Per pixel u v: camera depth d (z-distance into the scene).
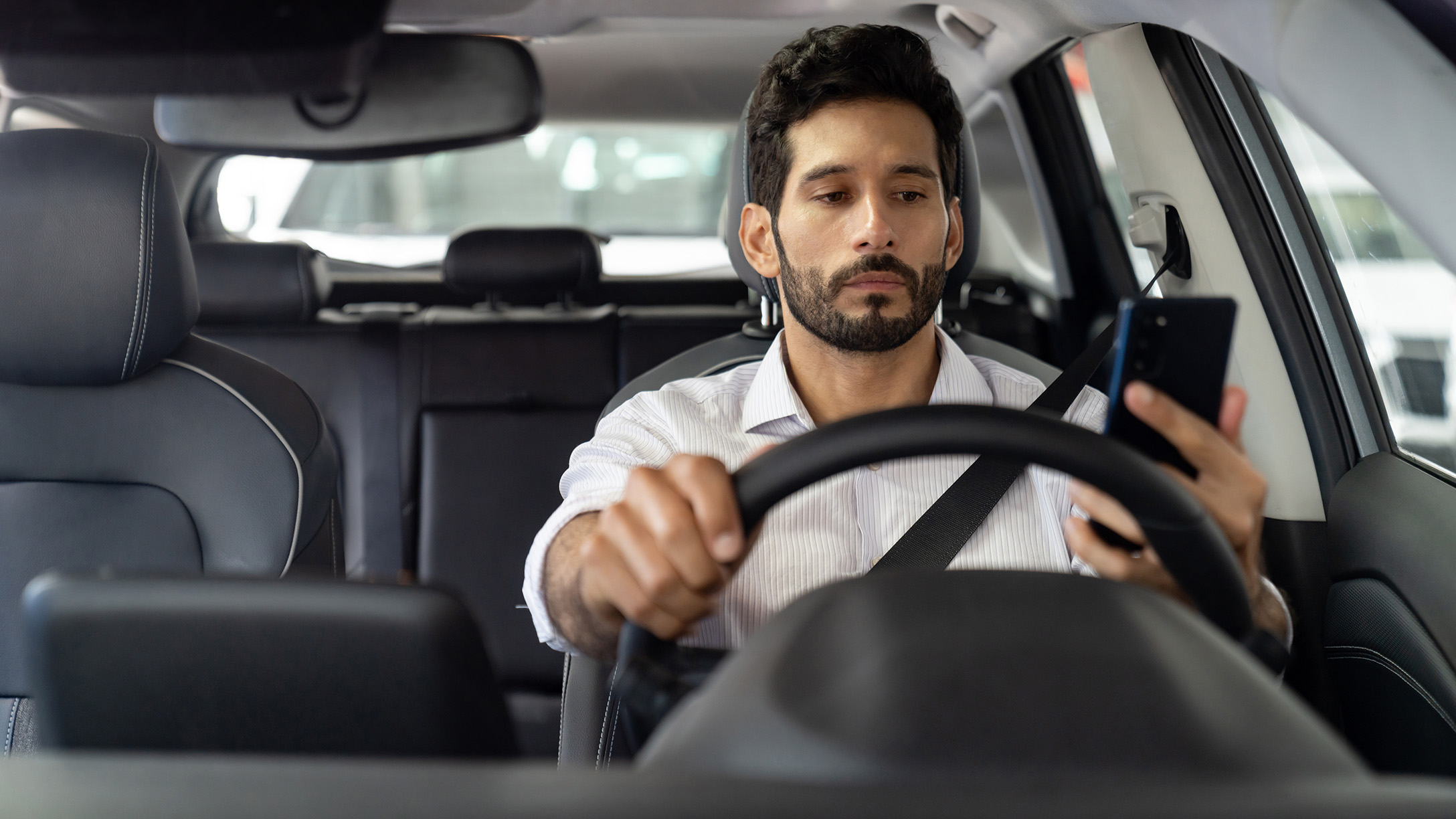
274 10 1.23
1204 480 0.67
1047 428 0.63
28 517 1.48
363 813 0.38
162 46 1.22
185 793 0.39
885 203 1.11
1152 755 0.43
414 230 3.38
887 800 0.38
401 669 0.60
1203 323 0.65
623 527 0.66
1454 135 0.91
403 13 1.78
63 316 1.43
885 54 1.11
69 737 0.62
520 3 1.78
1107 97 1.71
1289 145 1.55
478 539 2.30
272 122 1.42
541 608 1.01
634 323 2.40
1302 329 1.57
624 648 0.69
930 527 1.11
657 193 3.35
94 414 1.49
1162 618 0.52
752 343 1.48
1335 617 1.49
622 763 1.13
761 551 1.14
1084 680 0.46
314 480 1.53
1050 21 1.72
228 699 0.61
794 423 1.25
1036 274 2.62
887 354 1.22
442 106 1.43
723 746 0.46
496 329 2.39
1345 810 0.38
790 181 1.14
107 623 0.60
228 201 2.94
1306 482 1.56
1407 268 1.35
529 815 0.37
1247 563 0.73
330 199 3.30
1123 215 2.22
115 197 1.44
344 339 2.41
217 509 1.48
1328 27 1.01
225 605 0.60
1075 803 0.38
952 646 0.48
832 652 0.49
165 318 1.48
